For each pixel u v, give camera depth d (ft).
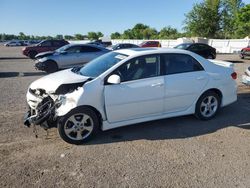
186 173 13.44
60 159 14.66
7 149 15.67
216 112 21.21
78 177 13.01
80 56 49.65
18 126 19.12
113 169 13.73
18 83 35.86
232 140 17.30
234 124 20.03
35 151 15.52
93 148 16.01
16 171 13.46
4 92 29.96
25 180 12.72
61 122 16.07
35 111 17.01
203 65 20.35
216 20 167.94
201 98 20.22
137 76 17.76
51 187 12.23
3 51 125.08
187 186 12.39
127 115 17.67
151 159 14.75
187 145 16.49
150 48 19.85
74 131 16.40
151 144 16.58
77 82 16.69
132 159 14.74
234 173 13.53
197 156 15.16
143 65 18.10
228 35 176.76
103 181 12.71
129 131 18.51
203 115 20.54
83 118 16.53
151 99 18.13
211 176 13.23
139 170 13.66
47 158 14.75
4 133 17.87
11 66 57.98
